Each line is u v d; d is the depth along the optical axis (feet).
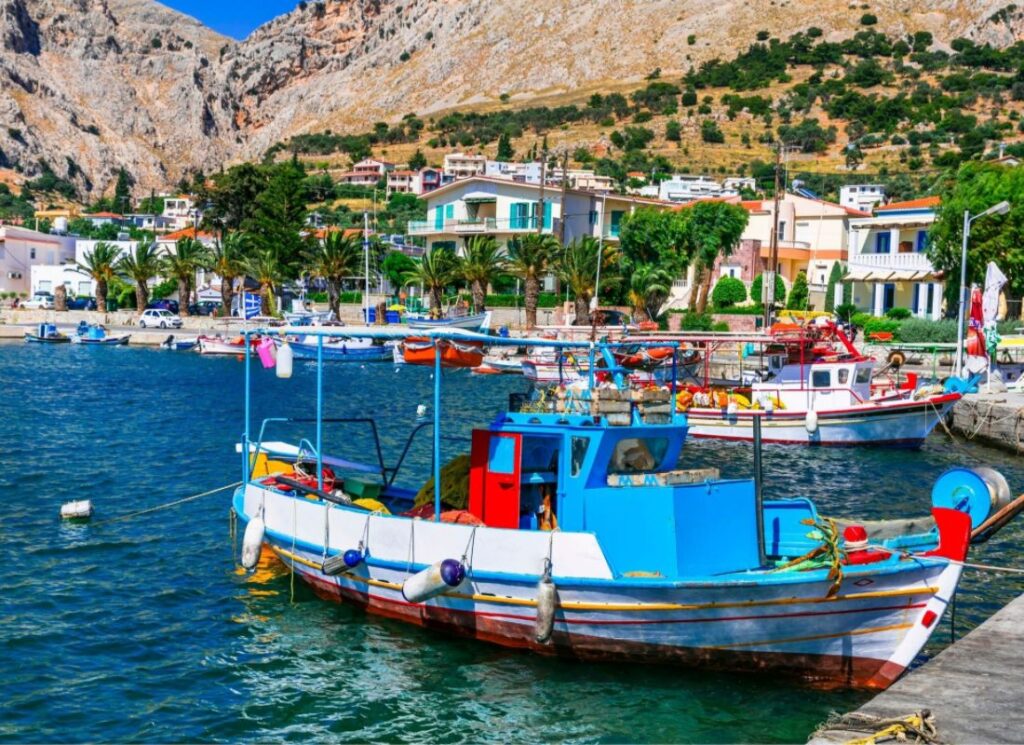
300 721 49.60
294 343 261.03
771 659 51.26
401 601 59.72
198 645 58.70
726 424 142.20
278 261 339.77
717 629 50.96
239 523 86.07
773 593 49.88
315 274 315.37
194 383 207.92
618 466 55.47
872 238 261.85
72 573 72.13
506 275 286.46
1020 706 38.70
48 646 58.49
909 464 124.57
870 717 37.55
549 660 55.21
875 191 461.37
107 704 51.39
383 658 56.34
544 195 311.88
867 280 243.40
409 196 652.48
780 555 58.54
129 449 124.88
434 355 58.59
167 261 348.38
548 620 51.03
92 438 133.49
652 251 267.80
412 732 48.42
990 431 139.23
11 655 57.11
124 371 231.91
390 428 144.87
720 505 54.19
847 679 51.31
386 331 60.34
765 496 103.04
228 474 109.29
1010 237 199.41
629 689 51.93
